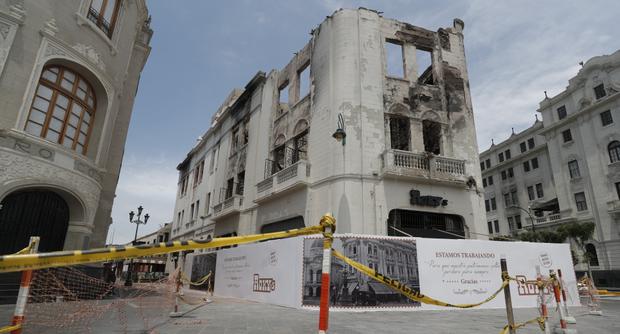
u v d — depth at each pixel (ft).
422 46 59.26
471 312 33.35
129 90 56.24
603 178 98.12
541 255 39.93
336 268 34.06
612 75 99.09
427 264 35.88
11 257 6.27
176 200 132.87
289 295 36.01
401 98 54.24
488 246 38.37
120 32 46.98
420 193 49.39
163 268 117.50
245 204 71.10
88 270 34.99
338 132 41.09
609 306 42.19
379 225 46.21
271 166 65.51
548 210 120.57
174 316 27.48
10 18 33.91
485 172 151.12
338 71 53.16
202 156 109.81
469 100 59.26
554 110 116.98
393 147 56.44
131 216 78.48
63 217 38.65
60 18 37.88
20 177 33.12
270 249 40.83
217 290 52.21
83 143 41.22
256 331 21.79
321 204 49.75
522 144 135.74
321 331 9.85
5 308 27.73
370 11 57.11
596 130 101.55
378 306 33.30
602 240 95.76
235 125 86.94
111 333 19.86
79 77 40.83
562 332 22.26
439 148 55.83
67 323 21.63
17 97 33.63
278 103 70.85
